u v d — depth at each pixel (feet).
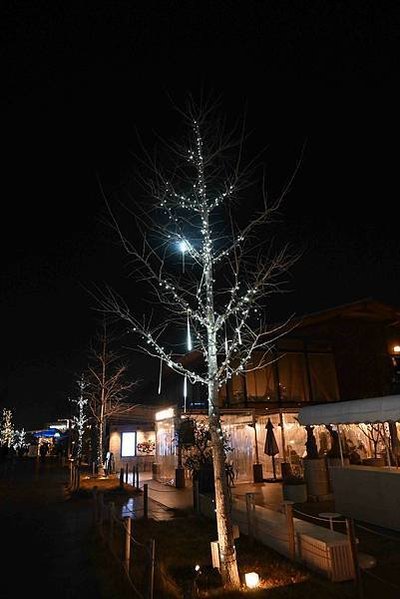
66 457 130.41
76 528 39.65
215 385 27.02
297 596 21.70
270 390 73.61
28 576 26.68
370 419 37.76
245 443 74.38
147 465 96.94
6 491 65.82
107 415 93.61
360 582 20.62
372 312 79.87
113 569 26.48
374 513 36.01
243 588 23.29
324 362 78.18
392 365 79.66
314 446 50.80
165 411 77.92
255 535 32.42
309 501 47.24
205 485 52.70
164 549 30.83
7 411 196.24
